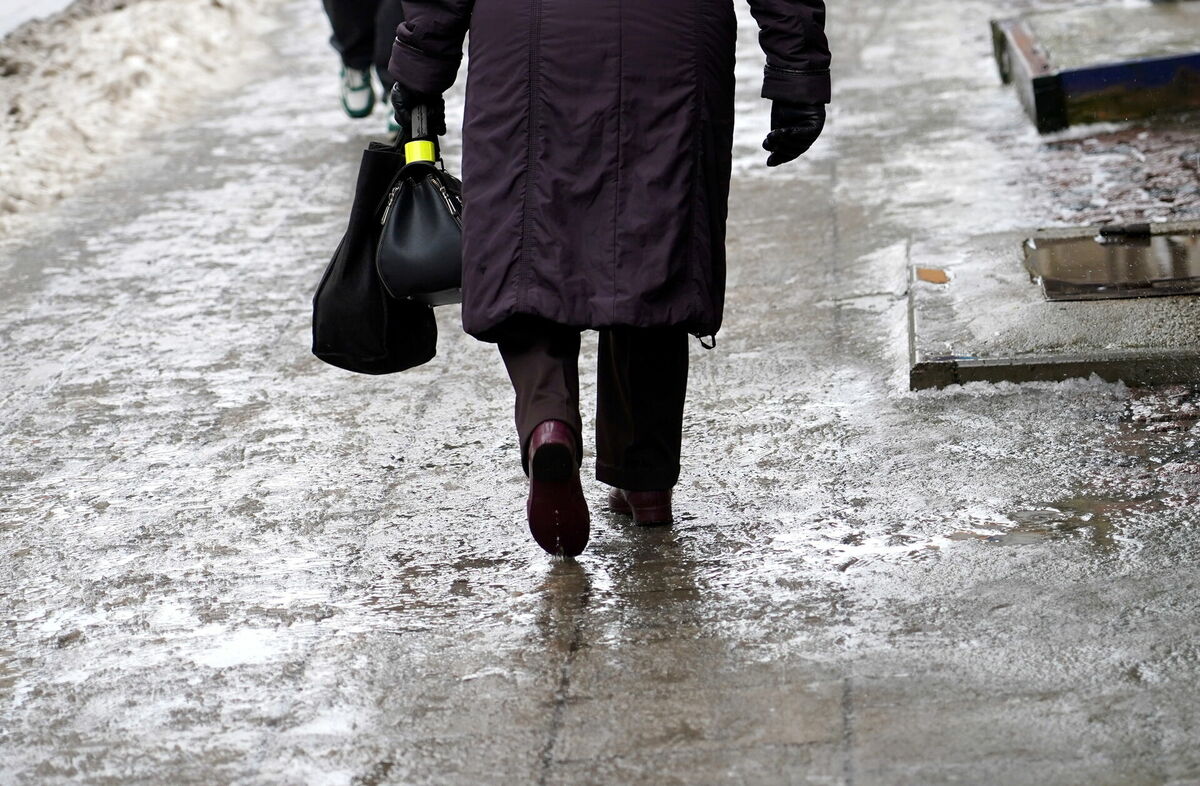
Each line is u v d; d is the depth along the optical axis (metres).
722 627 8.41
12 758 7.59
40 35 27.53
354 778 7.19
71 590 9.52
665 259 8.30
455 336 14.01
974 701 7.40
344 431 11.97
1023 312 12.30
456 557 9.63
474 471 11.03
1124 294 12.44
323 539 10.05
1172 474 9.90
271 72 26.25
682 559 9.34
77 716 7.97
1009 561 8.89
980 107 20.97
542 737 7.41
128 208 18.94
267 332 14.42
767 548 9.41
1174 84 18.84
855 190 17.70
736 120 21.25
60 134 21.78
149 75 24.94
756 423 11.49
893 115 20.97
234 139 22.00
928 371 11.61
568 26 8.21
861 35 26.47
